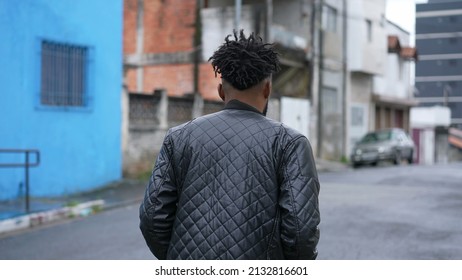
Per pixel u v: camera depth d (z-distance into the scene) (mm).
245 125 2383
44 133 11539
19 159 11023
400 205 10391
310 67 24422
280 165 2314
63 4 11859
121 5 13539
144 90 22531
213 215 2273
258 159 2307
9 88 10828
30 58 11188
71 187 12141
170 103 15516
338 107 27328
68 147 12086
